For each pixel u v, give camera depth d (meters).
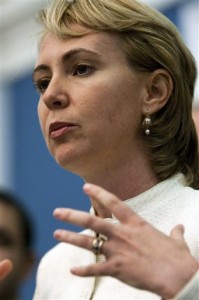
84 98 1.60
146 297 1.52
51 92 1.62
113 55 1.64
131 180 1.68
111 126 1.61
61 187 4.09
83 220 1.25
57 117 1.61
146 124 1.67
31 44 1.97
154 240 1.26
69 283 1.88
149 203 1.66
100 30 1.64
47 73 1.69
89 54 1.62
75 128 1.60
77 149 1.60
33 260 3.36
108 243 1.26
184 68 1.76
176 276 1.22
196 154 1.81
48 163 4.24
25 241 3.33
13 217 3.29
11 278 3.21
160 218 1.63
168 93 1.70
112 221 1.67
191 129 1.78
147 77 1.67
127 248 1.25
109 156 1.63
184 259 1.24
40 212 4.26
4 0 4.42
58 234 1.27
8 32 4.62
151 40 1.67
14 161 4.57
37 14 1.79
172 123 1.72
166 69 1.69
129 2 1.68
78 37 1.64
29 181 4.41
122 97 1.62
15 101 4.61
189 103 1.77
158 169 1.70
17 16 4.45
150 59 1.67
